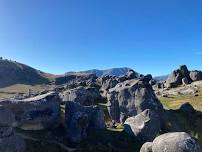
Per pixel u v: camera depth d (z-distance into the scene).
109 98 86.25
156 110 78.94
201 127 83.62
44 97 62.91
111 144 60.47
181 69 188.38
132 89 83.19
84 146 57.75
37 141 55.28
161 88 185.50
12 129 49.03
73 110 62.66
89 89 110.75
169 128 76.94
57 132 60.41
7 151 46.84
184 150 35.78
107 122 85.19
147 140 64.69
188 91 154.38
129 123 67.38
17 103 58.47
